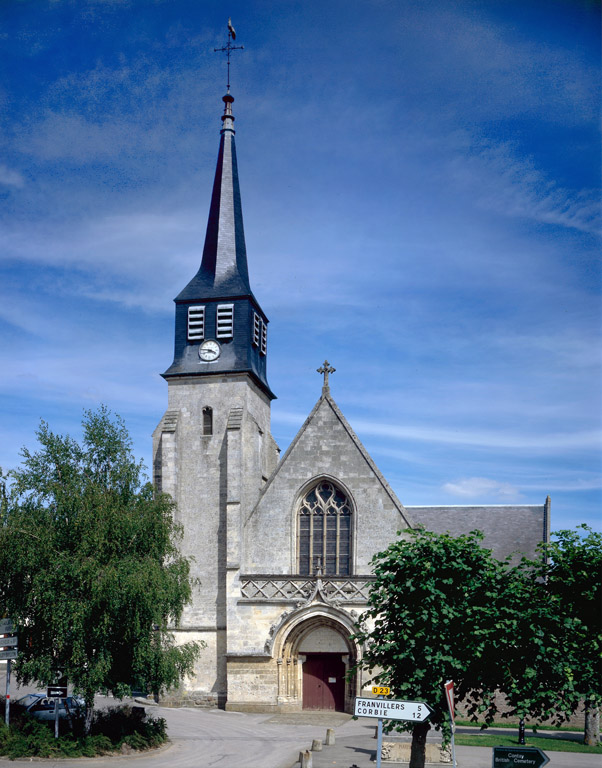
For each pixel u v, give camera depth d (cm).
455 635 2531
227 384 5281
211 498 5138
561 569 2600
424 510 5562
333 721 4350
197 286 5484
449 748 3234
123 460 3812
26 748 3228
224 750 3456
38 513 3531
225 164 5825
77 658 3291
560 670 2408
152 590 3441
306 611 4650
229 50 6012
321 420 5084
